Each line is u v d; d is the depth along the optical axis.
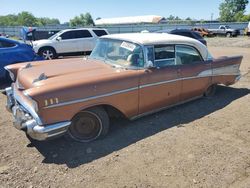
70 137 4.00
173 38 4.97
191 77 5.21
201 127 4.59
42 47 13.10
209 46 22.28
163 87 4.71
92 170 3.38
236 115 5.13
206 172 3.34
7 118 5.08
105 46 4.97
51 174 3.31
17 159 3.64
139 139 4.16
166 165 3.48
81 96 3.70
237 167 3.44
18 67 4.70
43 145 3.99
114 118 4.89
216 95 6.35
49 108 3.47
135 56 4.39
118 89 4.06
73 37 13.74
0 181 3.19
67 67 4.41
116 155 3.71
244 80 8.02
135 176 3.27
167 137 4.21
